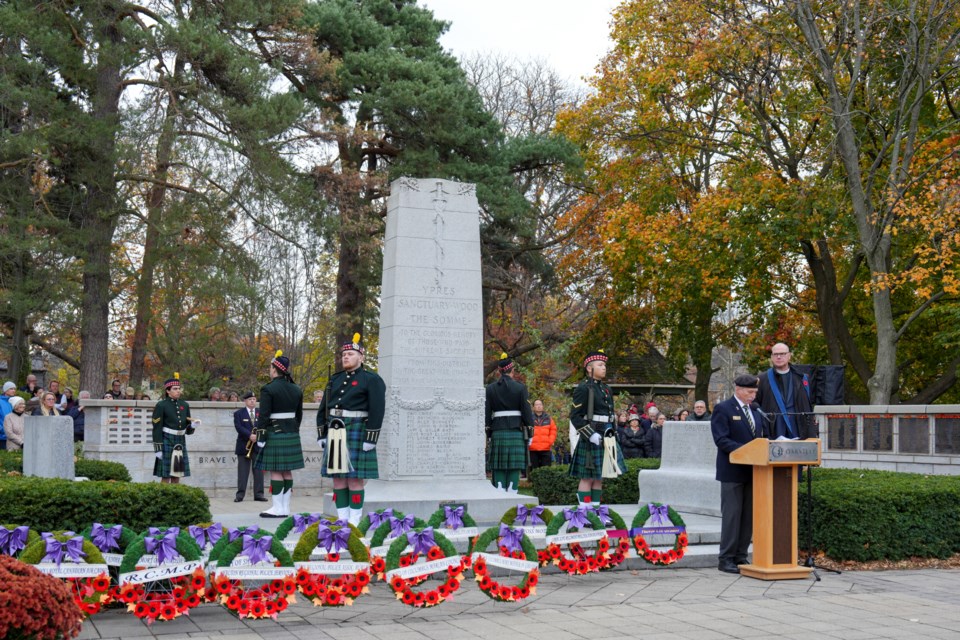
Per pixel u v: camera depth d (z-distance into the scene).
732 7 24.38
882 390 22.94
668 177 30.17
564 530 9.70
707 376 32.16
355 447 10.63
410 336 12.92
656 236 27.39
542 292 35.16
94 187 22.83
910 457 16.25
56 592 5.61
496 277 32.69
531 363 28.73
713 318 35.59
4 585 5.35
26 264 22.59
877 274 22.47
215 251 23.86
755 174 26.14
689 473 14.35
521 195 28.41
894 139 22.94
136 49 21.94
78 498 8.73
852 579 10.12
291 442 13.02
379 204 29.41
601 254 32.38
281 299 29.88
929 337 29.39
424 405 12.80
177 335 28.20
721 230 25.78
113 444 18.80
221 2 23.41
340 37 26.97
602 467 11.62
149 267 23.72
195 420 16.16
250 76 22.28
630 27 28.73
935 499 11.87
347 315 27.97
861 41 22.16
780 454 9.91
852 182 23.14
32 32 20.44
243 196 23.77
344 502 10.79
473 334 13.22
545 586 9.34
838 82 24.73
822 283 27.28
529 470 20.27
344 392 10.72
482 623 7.52
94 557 7.33
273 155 23.45
